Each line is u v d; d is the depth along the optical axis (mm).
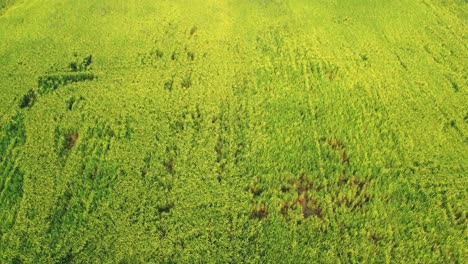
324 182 33031
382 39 47531
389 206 31562
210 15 51469
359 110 38906
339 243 29375
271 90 41125
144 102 39344
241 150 35375
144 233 29719
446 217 30766
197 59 44625
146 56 44812
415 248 29062
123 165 34062
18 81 41656
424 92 40719
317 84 41594
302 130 36875
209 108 38844
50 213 30891
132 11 52000
